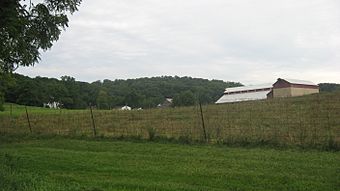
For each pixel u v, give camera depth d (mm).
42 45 18312
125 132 24312
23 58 18625
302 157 14344
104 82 121438
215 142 18688
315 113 27484
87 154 16578
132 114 35062
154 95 105562
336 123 22547
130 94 98562
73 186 9883
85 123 31766
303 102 36031
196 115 30797
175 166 13211
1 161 13930
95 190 9617
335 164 12930
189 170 12414
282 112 29250
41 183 9734
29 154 16984
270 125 22828
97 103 95562
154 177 11477
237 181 10789
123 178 11367
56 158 15555
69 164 13977
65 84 96875
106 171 12578
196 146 18234
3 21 13055
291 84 83312
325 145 16234
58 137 24859
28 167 13344
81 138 23609
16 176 10438
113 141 21484
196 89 111500
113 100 97250
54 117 36469
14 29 13898
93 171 12602
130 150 17672
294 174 11516
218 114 30297
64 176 11625
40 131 28328
